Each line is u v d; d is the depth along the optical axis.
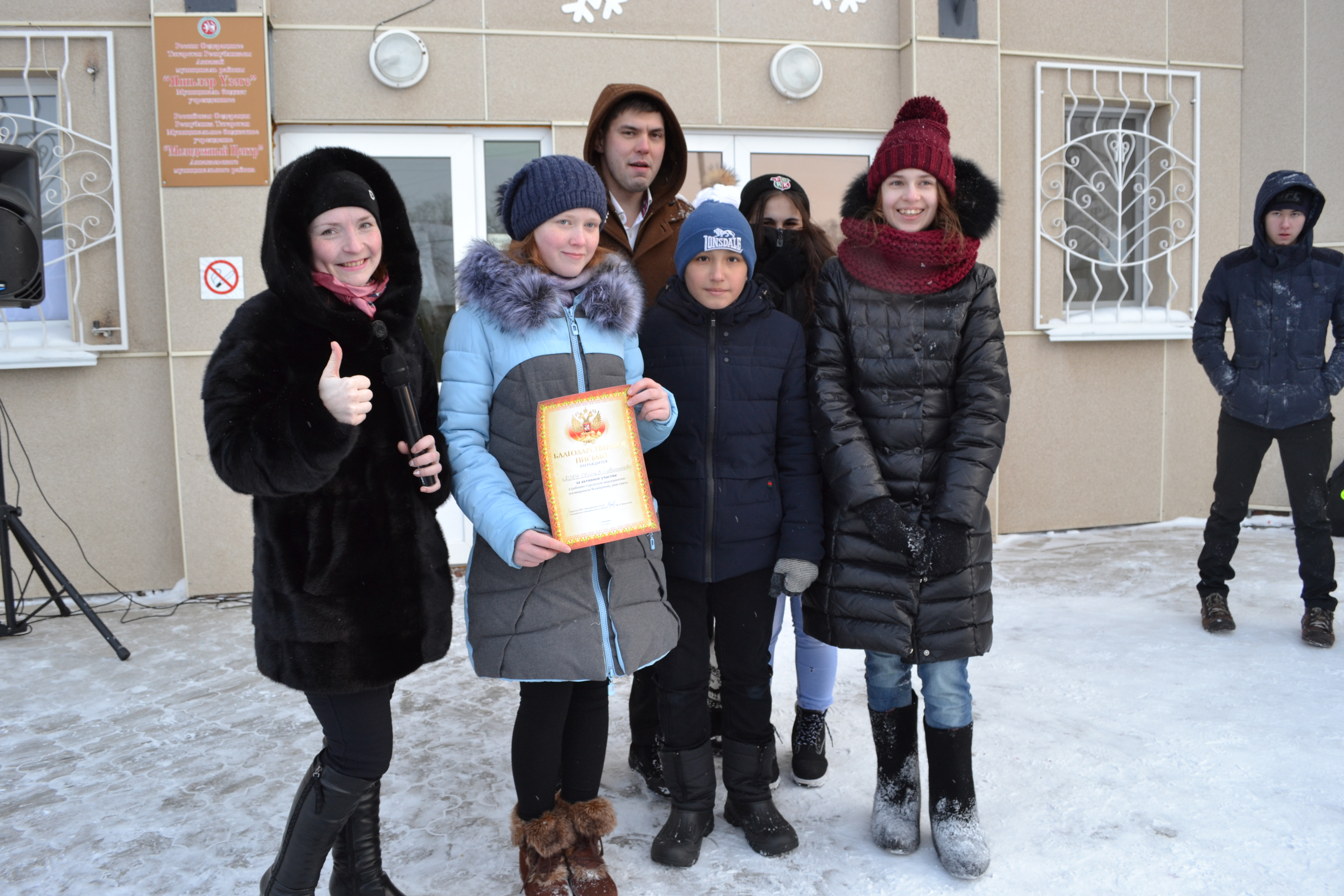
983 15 5.13
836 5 5.09
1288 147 5.64
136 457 4.59
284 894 1.73
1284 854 2.06
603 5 4.81
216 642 3.88
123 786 2.55
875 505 2.03
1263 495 5.93
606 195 2.00
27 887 2.04
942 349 2.09
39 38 4.39
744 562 2.12
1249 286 3.67
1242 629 3.70
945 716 2.06
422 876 2.07
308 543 1.62
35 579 4.52
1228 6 5.71
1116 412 5.66
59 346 4.48
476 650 1.89
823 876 2.04
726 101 4.99
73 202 4.47
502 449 1.89
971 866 1.98
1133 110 5.69
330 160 1.66
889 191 2.13
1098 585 4.43
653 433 2.02
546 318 1.88
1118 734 2.73
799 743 2.49
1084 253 5.62
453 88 4.70
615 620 1.86
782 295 2.55
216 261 4.44
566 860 1.94
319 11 4.55
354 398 1.49
